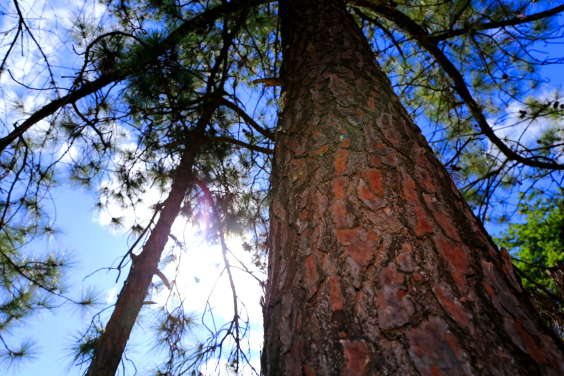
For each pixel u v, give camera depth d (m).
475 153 3.89
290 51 1.98
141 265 2.22
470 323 0.65
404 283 0.73
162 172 3.40
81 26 3.07
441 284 0.72
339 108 1.31
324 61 1.67
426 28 3.86
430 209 0.90
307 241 0.91
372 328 0.67
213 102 3.24
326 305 0.75
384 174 1.00
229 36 3.27
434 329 0.65
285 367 0.72
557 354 0.62
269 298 0.92
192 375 2.54
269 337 0.83
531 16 2.86
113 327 1.95
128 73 2.63
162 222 2.48
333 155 1.11
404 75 4.28
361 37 2.06
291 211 1.04
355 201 0.93
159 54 2.64
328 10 2.20
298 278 0.85
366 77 1.52
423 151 1.14
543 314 2.23
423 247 0.79
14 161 3.01
